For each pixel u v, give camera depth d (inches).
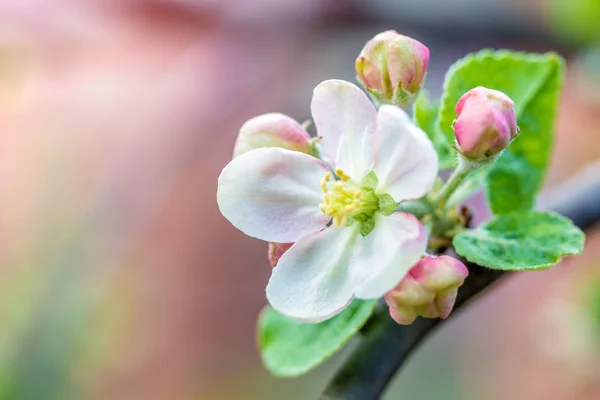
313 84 28.9
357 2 26.2
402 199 14.1
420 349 31.4
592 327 24.0
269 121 14.6
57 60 24.6
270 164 14.3
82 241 27.8
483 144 14.1
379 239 14.2
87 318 26.5
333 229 14.4
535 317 30.7
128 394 28.6
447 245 14.8
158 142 30.2
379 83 14.4
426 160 13.7
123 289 28.6
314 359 15.1
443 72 27.2
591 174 16.0
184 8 25.3
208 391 30.7
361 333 14.7
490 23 25.8
